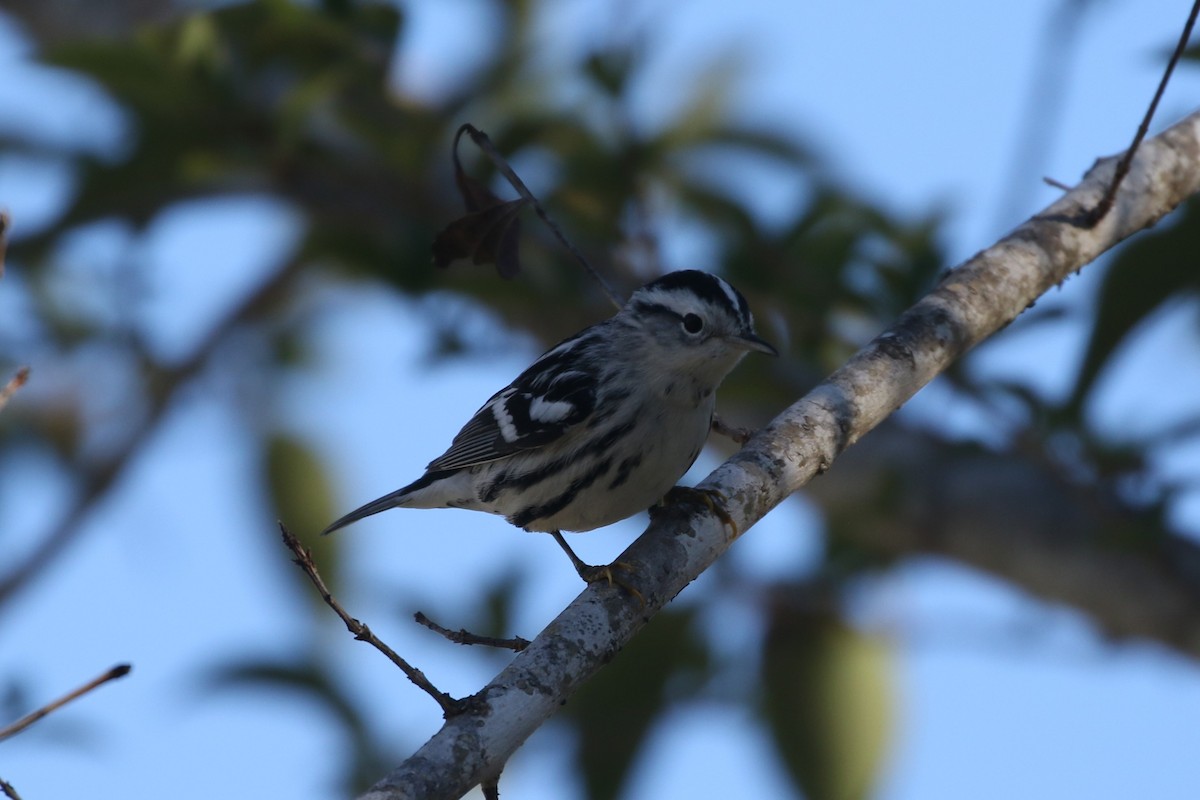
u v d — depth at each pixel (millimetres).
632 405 10539
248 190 13211
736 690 12250
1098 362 10914
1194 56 10180
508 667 6945
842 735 11820
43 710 6172
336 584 14352
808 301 12094
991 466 12492
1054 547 12203
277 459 15602
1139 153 9945
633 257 12695
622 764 12070
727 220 12438
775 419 8586
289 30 11922
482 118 12922
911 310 9094
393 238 12703
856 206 12602
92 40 11562
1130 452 10922
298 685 11398
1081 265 9562
